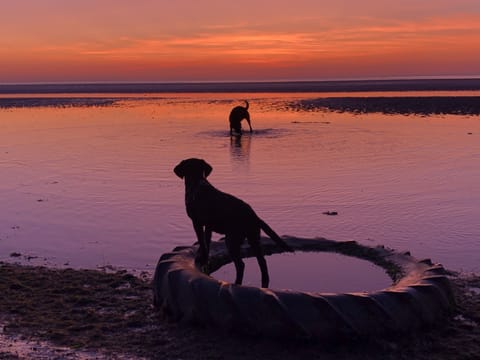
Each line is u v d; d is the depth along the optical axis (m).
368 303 6.40
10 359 6.00
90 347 6.31
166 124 30.00
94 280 8.57
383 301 6.47
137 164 17.98
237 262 7.42
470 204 12.75
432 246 10.00
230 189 14.28
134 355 6.11
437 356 6.02
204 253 7.91
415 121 30.22
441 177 15.61
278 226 11.19
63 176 16.42
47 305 7.62
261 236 9.38
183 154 19.69
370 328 6.32
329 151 20.05
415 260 8.11
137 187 14.83
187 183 7.90
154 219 11.94
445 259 9.34
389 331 6.38
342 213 12.13
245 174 16.09
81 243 10.48
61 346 6.34
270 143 22.12
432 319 6.69
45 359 6.01
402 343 6.30
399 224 11.32
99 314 7.32
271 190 14.17
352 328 6.25
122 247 10.23
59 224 11.69
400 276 7.75
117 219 11.98
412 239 10.39
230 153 19.73
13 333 6.71
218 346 6.29
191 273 7.18
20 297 7.89
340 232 10.82
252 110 39.03
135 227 11.41
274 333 6.33
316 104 43.41
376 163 17.72
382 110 37.25
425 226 11.18
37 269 9.12
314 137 23.77
